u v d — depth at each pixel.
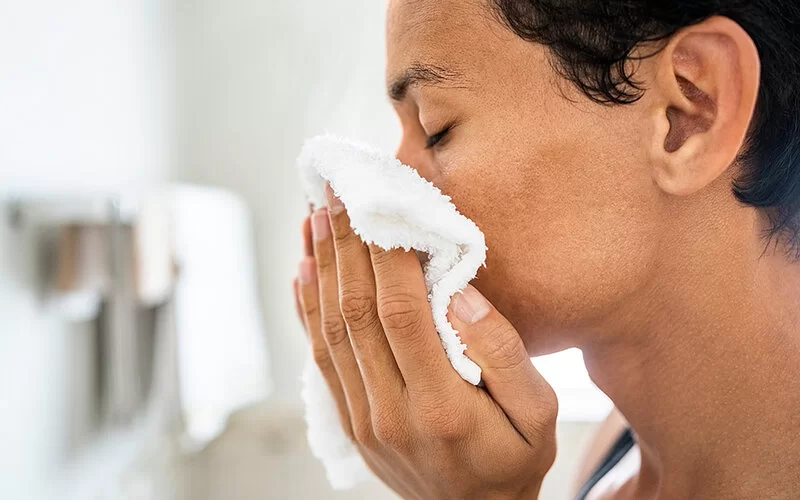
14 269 1.04
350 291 0.50
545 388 0.49
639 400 0.51
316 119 1.62
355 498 1.61
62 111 1.16
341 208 0.49
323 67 1.62
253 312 1.49
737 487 0.47
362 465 0.67
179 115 1.65
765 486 0.46
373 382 0.51
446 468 0.51
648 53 0.40
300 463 1.63
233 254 1.44
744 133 0.39
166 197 1.27
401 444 0.51
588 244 0.44
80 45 1.23
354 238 0.50
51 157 1.13
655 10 0.39
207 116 1.66
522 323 0.48
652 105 0.41
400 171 0.45
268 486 1.64
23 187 1.05
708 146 0.40
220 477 1.65
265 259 1.66
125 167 1.39
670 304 0.46
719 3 0.39
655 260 0.44
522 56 0.42
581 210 0.43
